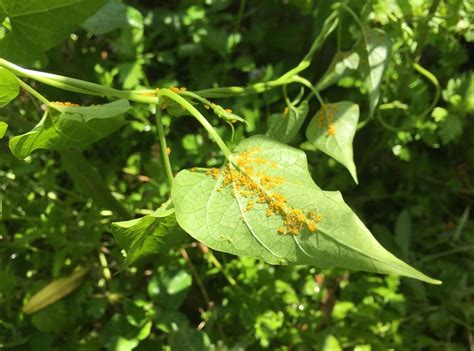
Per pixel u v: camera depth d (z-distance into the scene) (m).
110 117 0.14
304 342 0.23
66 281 0.23
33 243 0.25
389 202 0.30
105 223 0.25
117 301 0.24
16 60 0.17
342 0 0.24
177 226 0.14
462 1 0.23
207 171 0.13
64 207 0.25
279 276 0.24
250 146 0.14
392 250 0.27
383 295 0.24
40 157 0.25
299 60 0.30
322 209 0.12
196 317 0.26
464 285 0.26
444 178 0.29
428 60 0.29
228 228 0.12
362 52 0.21
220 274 0.25
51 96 0.25
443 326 0.25
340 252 0.11
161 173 0.25
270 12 0.30
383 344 0.24
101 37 0.27
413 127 0.26
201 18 0.28
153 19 0.28
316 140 0.18
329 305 0.25
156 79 0.29
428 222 0.29
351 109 0.18
